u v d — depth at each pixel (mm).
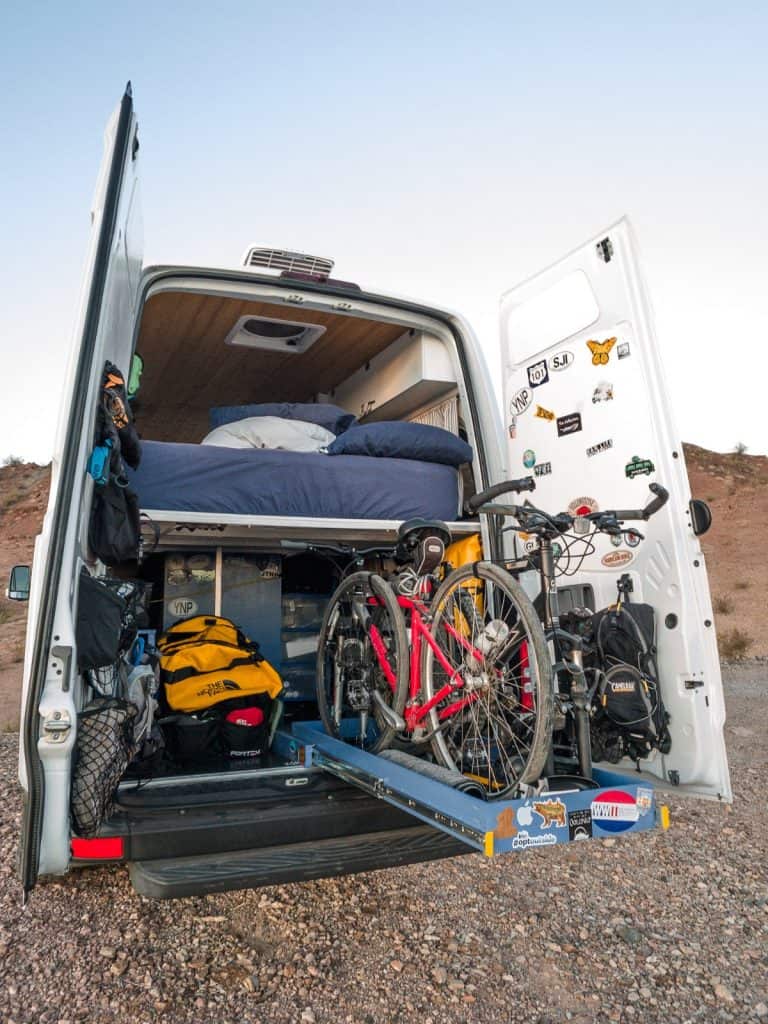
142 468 3375
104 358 2701
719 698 3066
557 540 3734
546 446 3836
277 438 4145
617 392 3486
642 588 3305
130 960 2869
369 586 3498
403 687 3127
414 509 3822
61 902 3365
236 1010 2570
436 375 4383
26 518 24625
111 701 2547
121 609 2594
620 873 3838
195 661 3438
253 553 4121
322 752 3256
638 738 3119
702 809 4891
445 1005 2643
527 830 2268
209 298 4414
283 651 4305
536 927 3238
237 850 2543
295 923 3207
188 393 6082
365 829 2721
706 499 26875
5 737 7086
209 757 3357
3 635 13516
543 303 3924
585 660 3271
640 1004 2688
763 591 16703
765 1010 2662
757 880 3766
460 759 2963
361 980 2781
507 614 3076
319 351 5195
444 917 3309
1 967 2822
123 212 2771
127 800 2656
